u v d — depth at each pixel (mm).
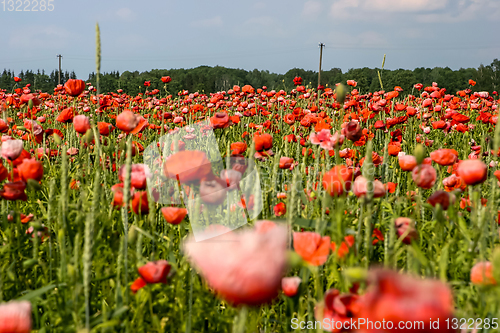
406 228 1638
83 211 1842
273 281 750
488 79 61625
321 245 1203
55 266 2004
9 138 2789
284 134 5969
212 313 1701
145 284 1522
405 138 5941
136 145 2729
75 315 1378
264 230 1209
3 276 1824
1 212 2186
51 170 3193
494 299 1233
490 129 6324
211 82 86750
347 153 2926
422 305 524
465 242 1739
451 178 2355
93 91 10125
